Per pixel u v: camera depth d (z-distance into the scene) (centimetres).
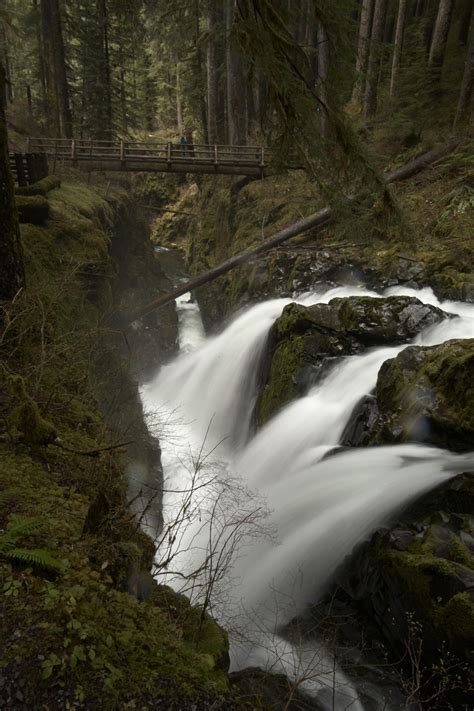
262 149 1878
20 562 283
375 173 574
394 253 1175
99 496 348
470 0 2038
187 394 1269
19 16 2556
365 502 575
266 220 1725
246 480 839
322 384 873
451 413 604
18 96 3372
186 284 1475
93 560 306
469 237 1155
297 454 809
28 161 1202
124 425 713
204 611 322
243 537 577
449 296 1023
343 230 617
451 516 481
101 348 789
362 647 469
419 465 582
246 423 1116
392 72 1944
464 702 367
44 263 898
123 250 1652
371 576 489
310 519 614
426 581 416
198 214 2595
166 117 4097
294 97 519
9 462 401
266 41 485
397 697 414
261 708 280
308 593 552
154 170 1911
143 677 242
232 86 2150
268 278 1349
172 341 1530
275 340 1031
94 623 257
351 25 506
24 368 501
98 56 2527
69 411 526
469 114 1606
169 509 685
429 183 1445
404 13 1877
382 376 728
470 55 1557
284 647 459
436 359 667
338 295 1159
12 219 532
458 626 376
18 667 229
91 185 1783
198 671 257
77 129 2794
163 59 3359
